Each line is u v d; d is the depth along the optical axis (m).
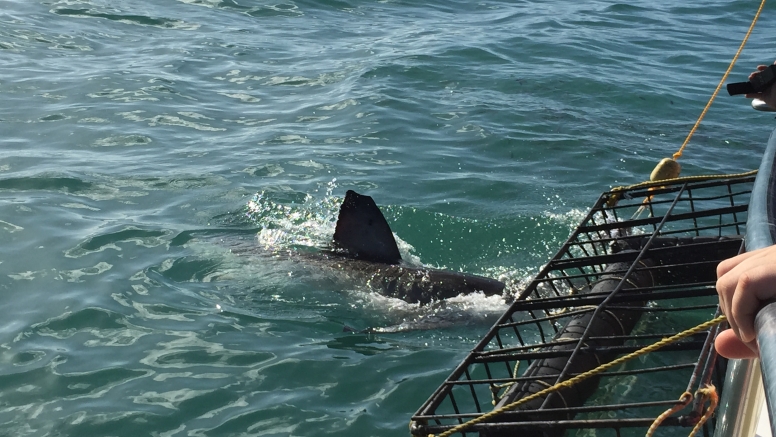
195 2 16.81
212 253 7.04
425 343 5.73
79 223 7.45
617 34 15.16
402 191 8.45
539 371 4.39
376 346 5.65
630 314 5.31
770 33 15.18
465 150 9.58
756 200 3.29
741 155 9.48
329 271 6.88
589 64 13.09
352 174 8.85
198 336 5.67
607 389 4.88
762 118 10.85
